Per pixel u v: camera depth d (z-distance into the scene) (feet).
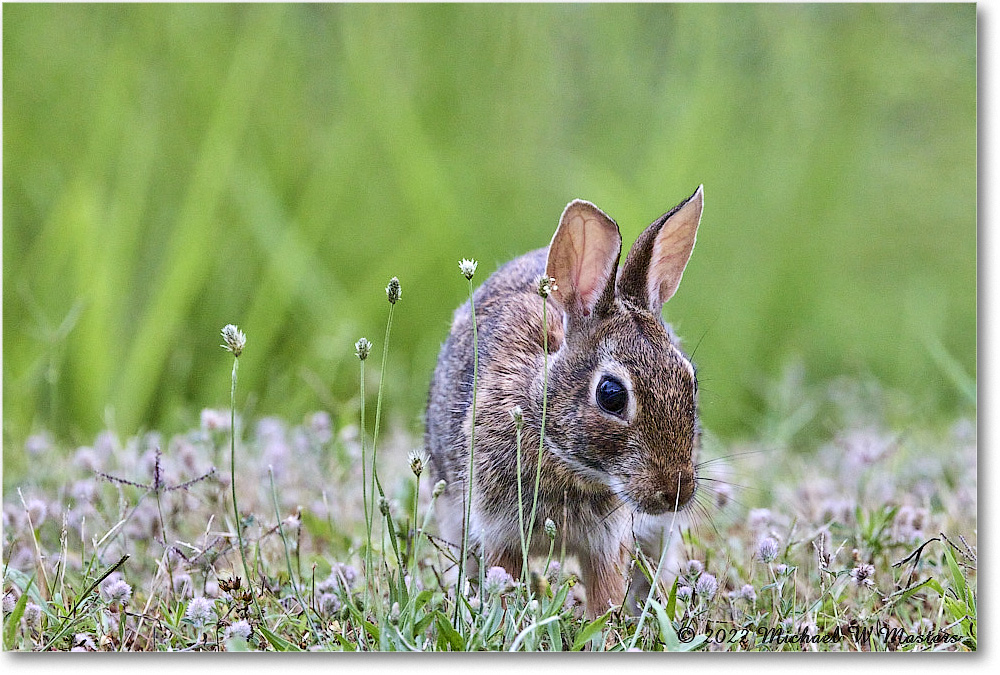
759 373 46.14
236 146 42.86
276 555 23.30
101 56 44.47
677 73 50.62
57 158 43.06
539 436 20.94
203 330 41.88
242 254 43.24
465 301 25.91
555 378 20.88
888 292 50.08
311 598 20.30
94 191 41.19
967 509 26.20
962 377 29.12
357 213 45.37
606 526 21.81
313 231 43.83
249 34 45.42
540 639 18.37
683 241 22.59
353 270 44.62
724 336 46.19
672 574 23.07
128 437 35.47
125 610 19.67
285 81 46.57
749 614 20.30
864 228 51.44
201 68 44.73
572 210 21.27
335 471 27.66
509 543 21.80
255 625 18.89
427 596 19.44
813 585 22.27
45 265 39.68
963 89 52.47
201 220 40.98
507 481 21.38
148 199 43.39
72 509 25.55
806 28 52.85
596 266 21.59
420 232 44.50
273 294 41.83
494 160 47.75
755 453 33.76
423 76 47.88
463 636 18.11
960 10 53.06
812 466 32.86
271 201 43.96
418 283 44.04
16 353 38.37
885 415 38.58
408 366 42.52
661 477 19.85
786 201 49.70
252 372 41.06
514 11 49.60
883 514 24.13
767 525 23.65
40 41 43.75
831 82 52.75
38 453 28.86
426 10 48.55
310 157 46.14
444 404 23.48
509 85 49.06
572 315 21.20
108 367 38.52
